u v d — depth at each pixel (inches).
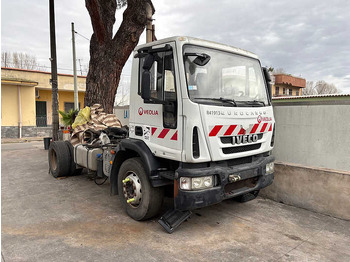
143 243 139.0
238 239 144.6
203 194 134.4
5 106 689.0
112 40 353.1
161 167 154.3
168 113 143.2
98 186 240.1
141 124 162.6
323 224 163.3
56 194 216.7
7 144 561.3
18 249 131.2
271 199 205.2
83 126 263.1
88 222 163.8
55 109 441.4
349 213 166.1
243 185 159.2
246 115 151.6
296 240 144.0
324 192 176.6
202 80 141.7
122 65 364.5
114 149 187.2
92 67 366.6
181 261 123.4
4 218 167.9
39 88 807.1
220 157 139.8
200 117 133.0
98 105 273.6
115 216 173.5
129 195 169.9
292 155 210.7
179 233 150.8
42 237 143.9
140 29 346.0
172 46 139.3
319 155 195.6
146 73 134.2
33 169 307.3
